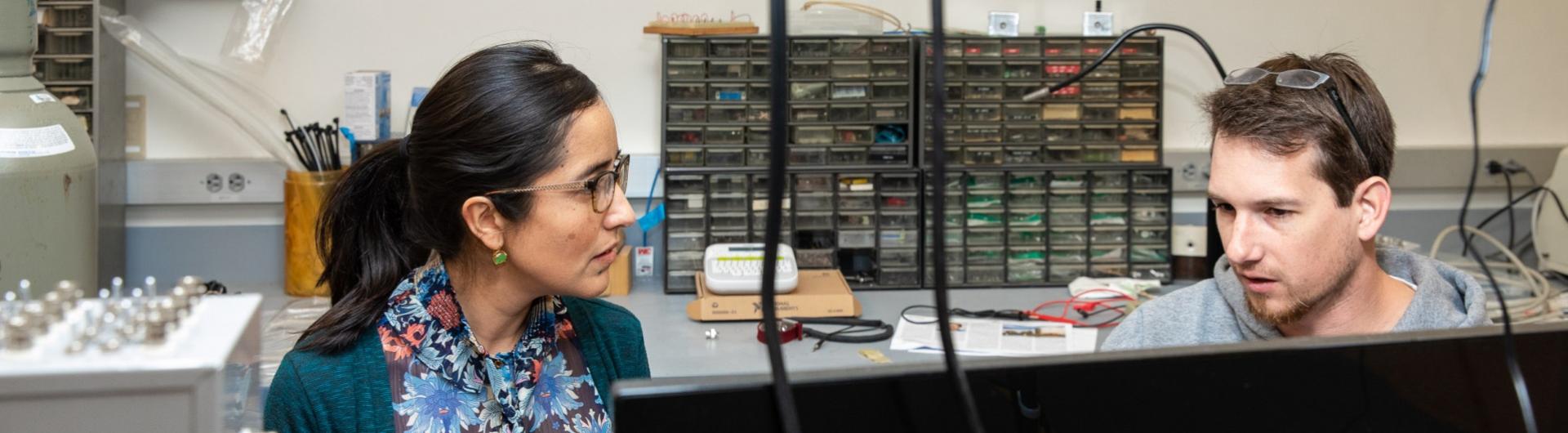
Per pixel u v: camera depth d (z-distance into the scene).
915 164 2.34
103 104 2.20
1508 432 0.64
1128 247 2.40
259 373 0.64
